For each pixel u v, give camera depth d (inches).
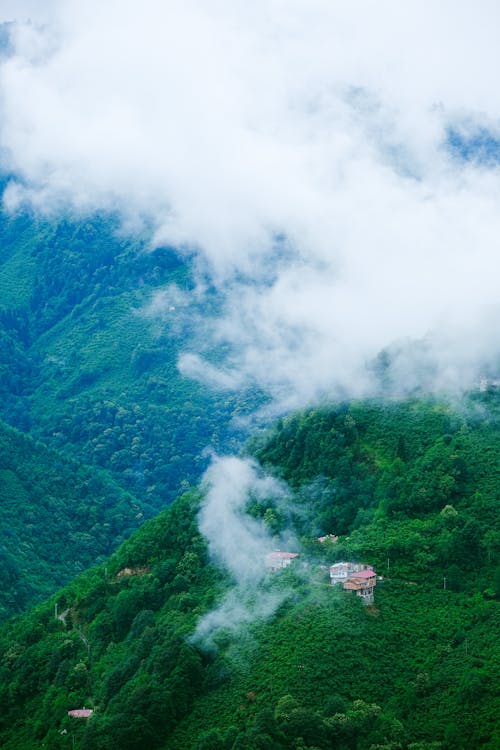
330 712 6776.6
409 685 7081.7
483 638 7342.5
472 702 6761.8
